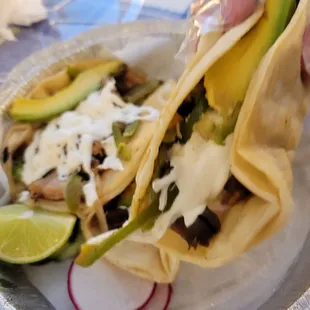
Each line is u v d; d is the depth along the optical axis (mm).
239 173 215
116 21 421
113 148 322
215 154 224
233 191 233
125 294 274
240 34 211
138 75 368
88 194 305
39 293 279
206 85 223
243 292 262
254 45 215
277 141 235
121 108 344
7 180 321
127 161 314
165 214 233
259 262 268
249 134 210
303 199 279
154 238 238
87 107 344
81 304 273
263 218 230
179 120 233
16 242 294
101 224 305
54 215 305
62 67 368
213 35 221
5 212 306
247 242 235
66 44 375
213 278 272
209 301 264
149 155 228
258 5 216
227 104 219
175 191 231
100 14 432
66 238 293
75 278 282
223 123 220
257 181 219
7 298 257
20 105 345
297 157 284
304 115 260
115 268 285
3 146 334
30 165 329
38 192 315
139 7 432
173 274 270
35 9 424
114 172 314
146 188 232
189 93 228
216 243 240
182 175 230
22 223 299
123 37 373
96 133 328
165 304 269
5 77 384
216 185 226
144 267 273
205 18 233
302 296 237
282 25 212
